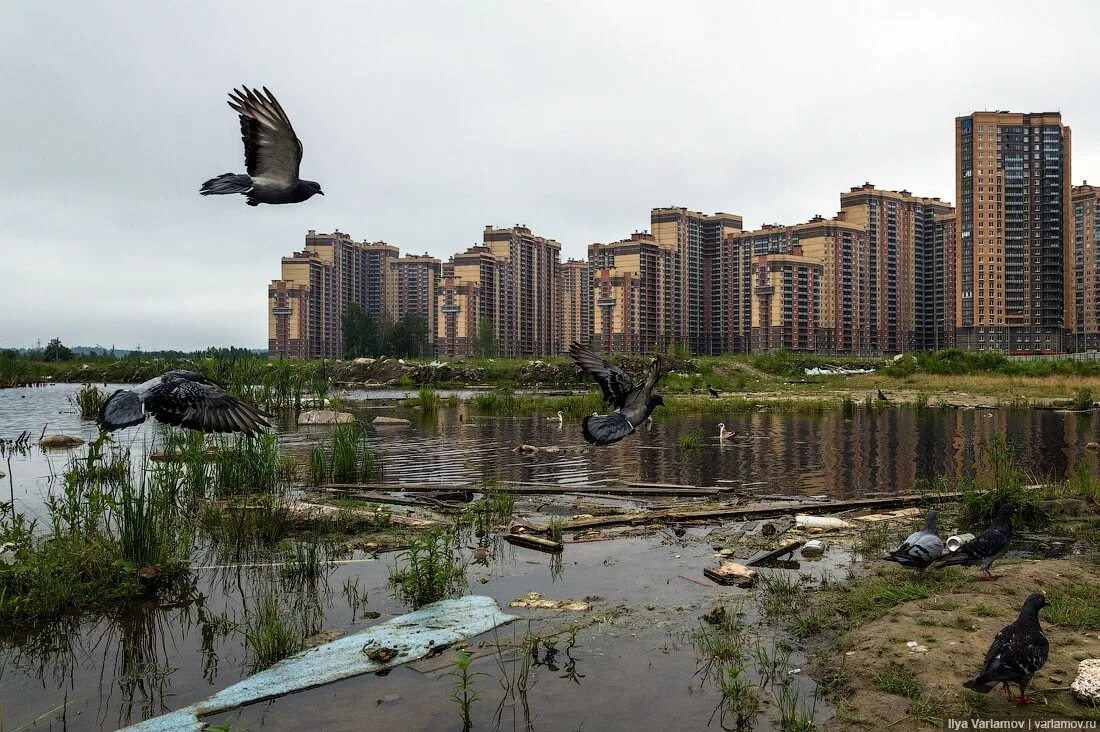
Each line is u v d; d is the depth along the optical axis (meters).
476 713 7.14
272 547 13.47
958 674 7.25
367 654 8.55
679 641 8.85
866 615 9.25
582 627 9.36
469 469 22.89
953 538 10.80
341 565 12.45
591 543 13.79
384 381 81.06
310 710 7.31
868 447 27.73
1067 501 15.08
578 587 11.07
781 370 84.56
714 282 169.62
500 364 87.75
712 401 47.22
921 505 16.58
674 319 161.00
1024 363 75.00
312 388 56.91
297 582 11.52
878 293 154.25
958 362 74.12
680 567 12.09
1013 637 6.54
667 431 33.25
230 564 12.44
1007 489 14.25
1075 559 11.45
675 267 161.00
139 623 9.93
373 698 7.55
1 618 9.98
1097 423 35.62
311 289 153.50
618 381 6.14
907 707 6.71
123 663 8.67
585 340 183.88
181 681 8.18
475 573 11.88
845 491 19.12
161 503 13.27
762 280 140.00
